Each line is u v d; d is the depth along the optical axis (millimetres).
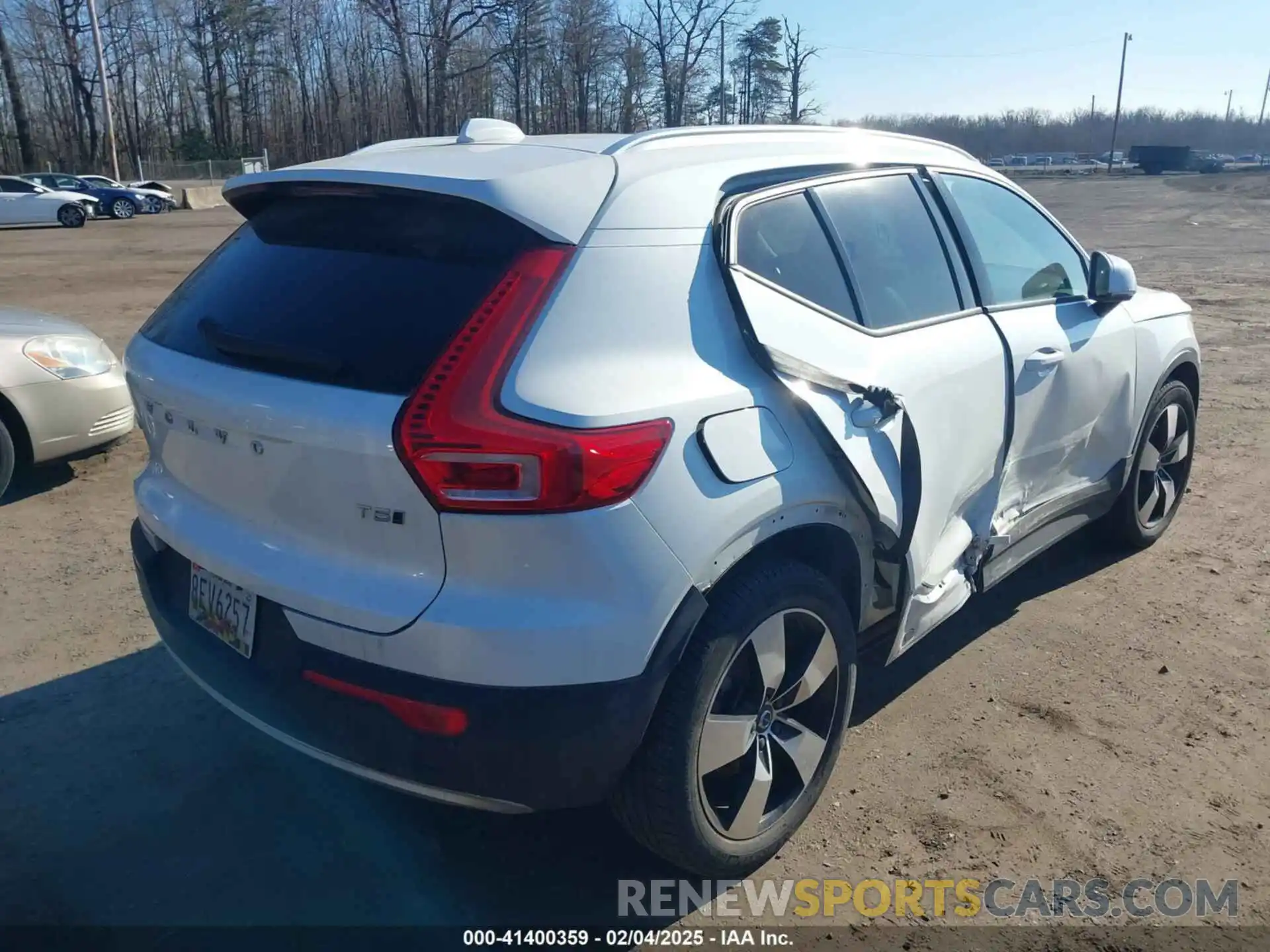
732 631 2537
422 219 2590
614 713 2338
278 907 2740
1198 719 3590
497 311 2330
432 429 2213
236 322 2680
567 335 2354
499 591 2260
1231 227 26500
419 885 2832
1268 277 15875
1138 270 16891
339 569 2408
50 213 28391
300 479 2418
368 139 64375
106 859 2912
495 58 49344
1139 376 4457
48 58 60188
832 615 2865
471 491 2209
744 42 56844
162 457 2936
